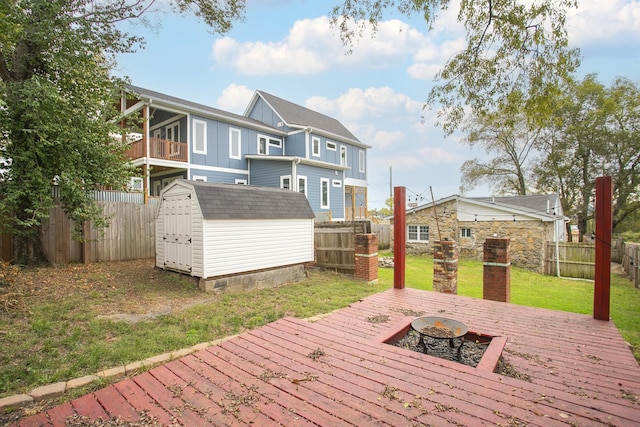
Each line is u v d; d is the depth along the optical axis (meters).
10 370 2.98
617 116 19.42
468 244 14.80
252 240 7.08
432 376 2.79
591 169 20.92
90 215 7.23
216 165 15.45
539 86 5.08
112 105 8.36
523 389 2.57
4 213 6.64
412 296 5.73
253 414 2.29
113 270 7.68
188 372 2.93
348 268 8.81
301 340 3.66
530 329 4.04
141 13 7.55
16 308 4.55
